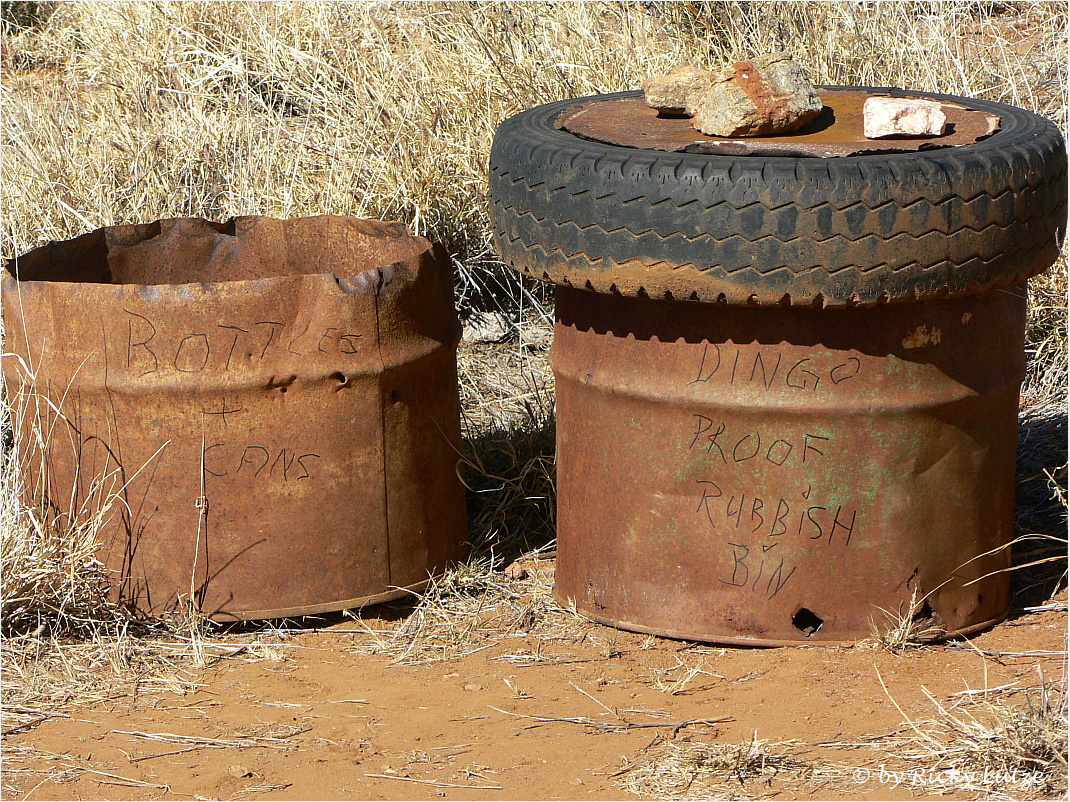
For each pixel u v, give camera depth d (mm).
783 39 7617
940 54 7141
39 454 4207
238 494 4043
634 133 3855
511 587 4488
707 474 3809
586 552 4133
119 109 7891
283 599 4141
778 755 3279
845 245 3389
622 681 3814
